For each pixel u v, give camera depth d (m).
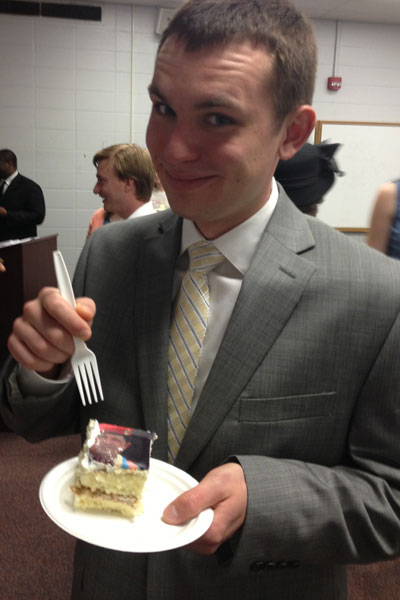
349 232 5.48
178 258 0.79
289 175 1.36
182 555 0.73
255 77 0.57
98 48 4.96
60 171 5.16
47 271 3.47
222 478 0.63
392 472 0.72
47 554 2.16
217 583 0.73
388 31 5.18
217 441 0.71
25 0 4.77
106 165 2.70
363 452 0.74
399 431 0.71
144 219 0.89
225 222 0.73
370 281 0.73
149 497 0.66
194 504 0.60
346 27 5.12
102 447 0.68
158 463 0.71
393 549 0.70
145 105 5.13
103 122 5.12
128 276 0.82
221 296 0.74
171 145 0.60
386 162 5.36
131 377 0.79
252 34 0.57
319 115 5.28
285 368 0.70
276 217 0.76
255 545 0.64
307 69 0.63
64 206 5.25
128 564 0.76
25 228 4.66
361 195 5.41
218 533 0.60
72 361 0.66
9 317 3.02
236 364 0.70
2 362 3.05
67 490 0.68
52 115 5.04
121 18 4.93
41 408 0.73
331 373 0.72
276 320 0.71
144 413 0.75
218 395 0.70
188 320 0.75
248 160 0.60
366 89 5.28
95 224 3.22
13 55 4.87
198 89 0.56
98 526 0.61
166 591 0.73
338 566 0.82
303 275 0.72
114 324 0.81
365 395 0.73
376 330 0.72
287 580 0.76
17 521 2.34
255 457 0.68
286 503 0.64
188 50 0.56
